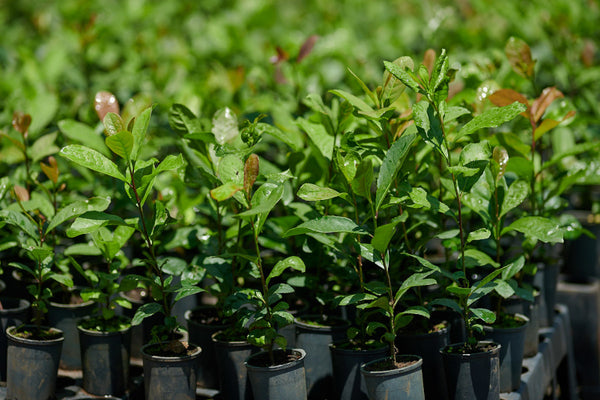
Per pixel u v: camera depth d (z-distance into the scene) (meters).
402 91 2.28
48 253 2.29
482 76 2.55
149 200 2.38
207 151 2.36
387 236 2.19
